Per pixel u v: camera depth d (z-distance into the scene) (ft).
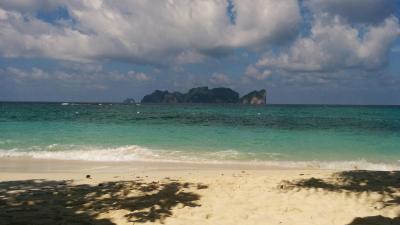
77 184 33.83
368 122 142.10
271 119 157.89
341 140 81.92
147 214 23.50
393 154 63.46
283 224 21.86
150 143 73.31
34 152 59.62
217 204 26.25
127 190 30.66
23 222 21.25
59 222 21.44
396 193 29.50
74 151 60.95
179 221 22.13
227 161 53.83
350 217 23.07
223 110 285.23
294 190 30.71
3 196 28.35
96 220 22.13
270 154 61.26
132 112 224.74
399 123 136.15
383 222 21.79
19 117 158.10
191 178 36.88
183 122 132.16
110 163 50.62
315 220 22.59
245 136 87.56
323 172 42.04
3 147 65.57
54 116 168.55
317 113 237.45
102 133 90.79
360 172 40.75
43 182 34.88
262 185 32.86
